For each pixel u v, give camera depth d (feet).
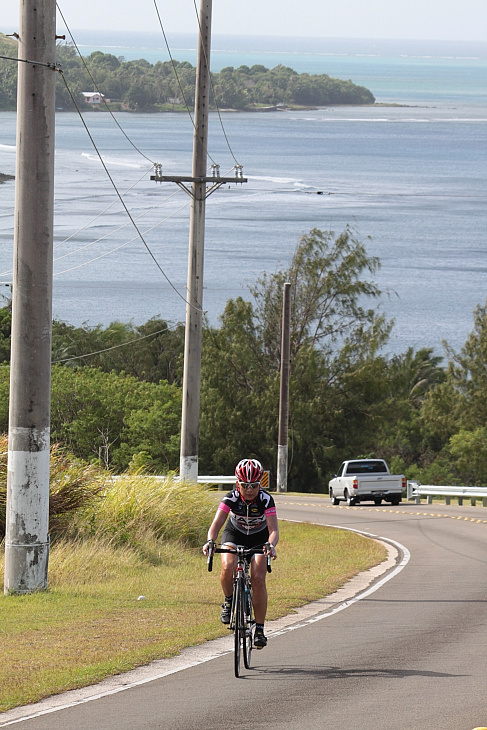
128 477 116.67
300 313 273.95
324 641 57.26
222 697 44.47
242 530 51.08
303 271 274.36
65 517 100.12
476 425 273.75
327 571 89.97
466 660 51.78
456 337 554.46
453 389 281.33
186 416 133.18
